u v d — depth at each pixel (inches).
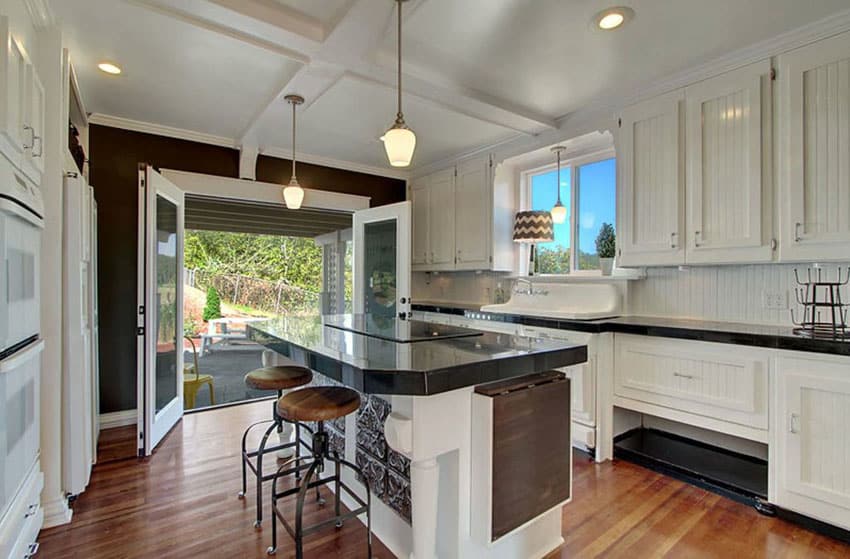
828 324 83.4
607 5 72.1
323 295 304.7
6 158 54.1
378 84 98.6
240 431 121.6
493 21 76.7
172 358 127.5
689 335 89.0
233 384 196.4
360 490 78.8
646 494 86.9
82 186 83.0
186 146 138.3
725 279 102.0
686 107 96.0
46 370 74.7
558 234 146.9
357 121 125.0
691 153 95.2
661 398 94.7
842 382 69.6
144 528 74.9
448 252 168.7
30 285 66.2
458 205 163.8
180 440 115.0
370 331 80.7
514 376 56.9
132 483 91.4
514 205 155.6
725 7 72.4
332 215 224.8
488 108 111.1
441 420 56.6
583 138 125.1
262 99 110.6
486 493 57.9
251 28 76.4
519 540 64.8
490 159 150.3
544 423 63.9
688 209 95.8
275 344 74.5
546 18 75.6
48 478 75.4
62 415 80.5
